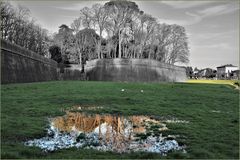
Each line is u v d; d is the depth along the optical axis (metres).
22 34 72.25
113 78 67.12
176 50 94.06
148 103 26.16
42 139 13.40
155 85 47.44
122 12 84.31
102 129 16.02
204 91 41.78
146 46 88.94
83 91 33.75
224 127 16.36
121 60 68.12
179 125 16.75
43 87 36.38
